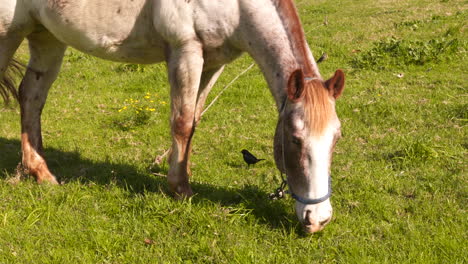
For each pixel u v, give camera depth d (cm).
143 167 508
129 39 419
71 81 892
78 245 353
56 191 434
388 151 529
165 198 407
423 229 368
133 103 751
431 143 525
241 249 340
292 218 381
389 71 834
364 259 327
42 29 462
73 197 417
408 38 1020
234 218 375
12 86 480
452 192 427
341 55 953
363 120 635
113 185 439
